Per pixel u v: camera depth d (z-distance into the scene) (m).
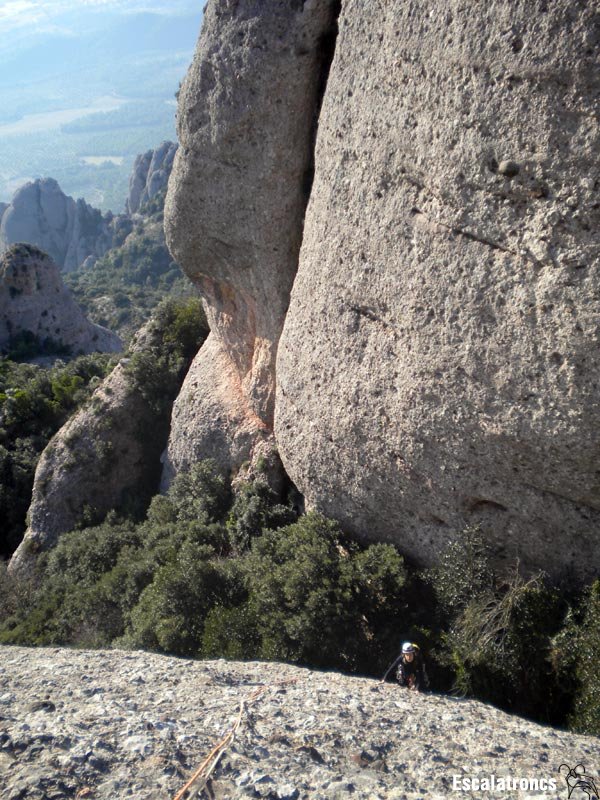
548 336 8.17
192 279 17.33
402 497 11.23
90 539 18.75
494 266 8.51
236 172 13.79
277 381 13.90
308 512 13.14
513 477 9.52
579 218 7.59
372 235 10.35
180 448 18.73
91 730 7.00
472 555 10.22
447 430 9.77
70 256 148.00
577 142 7.40
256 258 14.66
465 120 8.35
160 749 6.64
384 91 9.68
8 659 9.83
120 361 23.56
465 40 8.14
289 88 12.38
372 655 10.59
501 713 8.39
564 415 8.35
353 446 11.60
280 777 6.32
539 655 9.34
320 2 11.54
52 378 33.38
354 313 11.19
